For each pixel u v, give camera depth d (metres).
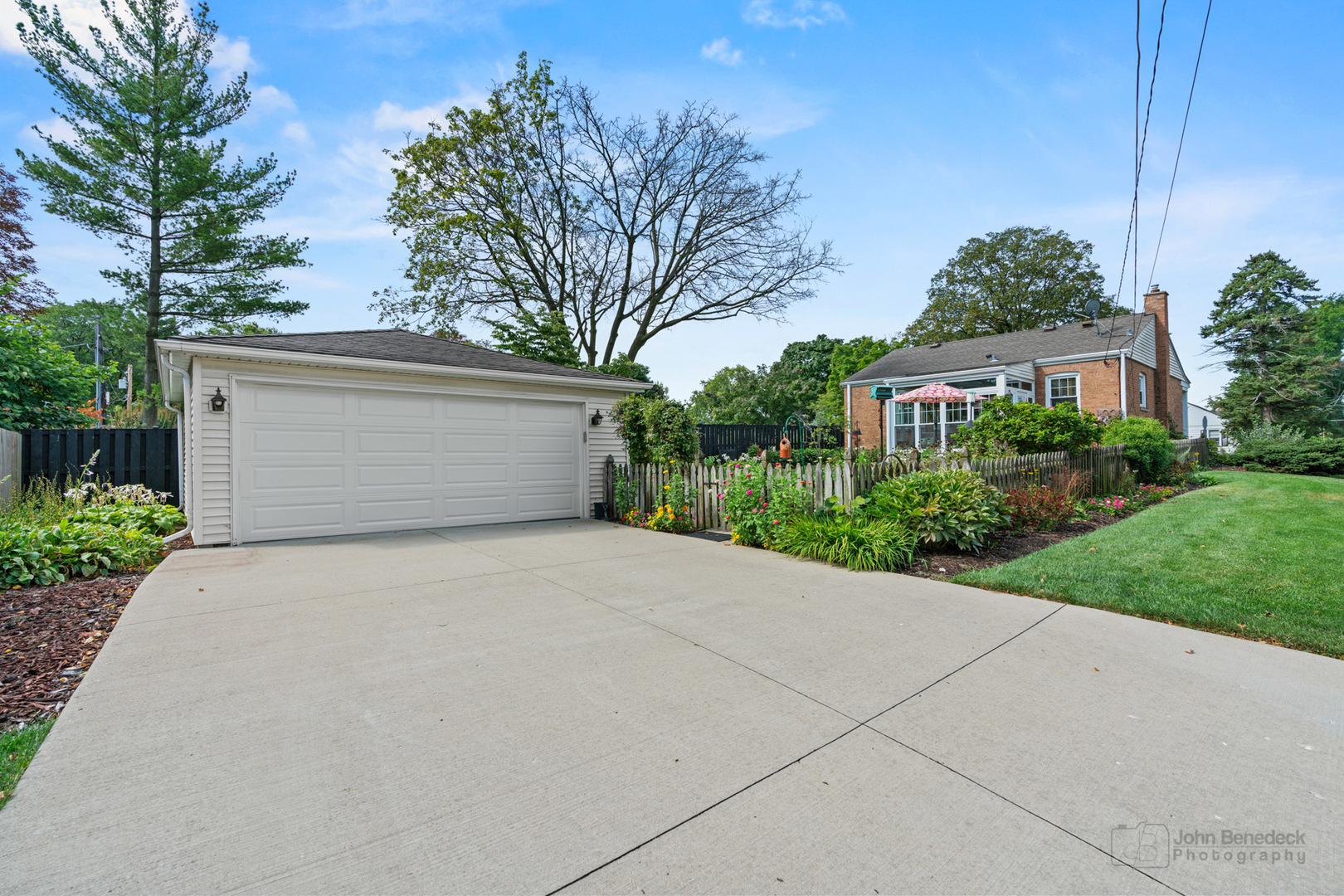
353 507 8.04
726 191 21.95
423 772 2.22
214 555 6.48
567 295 22.91
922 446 17.50
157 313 18.91
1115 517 8.48
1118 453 11.28
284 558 6.30
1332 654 3.45
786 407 30.22
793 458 10.19
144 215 18.22
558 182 21.39
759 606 4.48
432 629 3.92
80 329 35.66
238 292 19.41
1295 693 2.93
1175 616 4.08
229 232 18.48
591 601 4.60
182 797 2.05
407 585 5.12
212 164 18.14
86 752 2.33
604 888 1.65
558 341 20.78
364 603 4.54
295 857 1.75
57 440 8.77
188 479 7.89
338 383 7.91
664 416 9.34
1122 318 19.69
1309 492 9.87
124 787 2.10
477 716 2.69
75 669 3.28
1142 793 2.11
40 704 2.85
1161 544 6.27
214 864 1.71
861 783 2.17
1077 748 2.42
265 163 18.83
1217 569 5.21
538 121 20.16
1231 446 21.95
